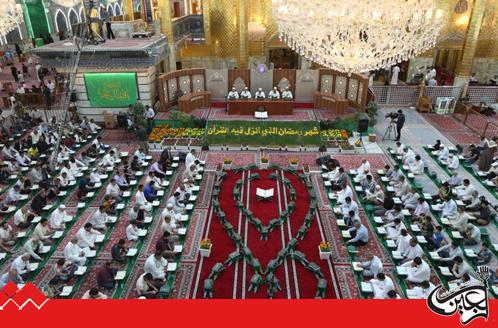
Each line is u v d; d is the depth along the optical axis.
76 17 30.81
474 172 13.34
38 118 17.17
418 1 7.59
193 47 23.38
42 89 18.88
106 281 8.30
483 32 21.91
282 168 13.68
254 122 16.09
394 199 11.26
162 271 8.50
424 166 13.74
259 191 11.85
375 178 13.04
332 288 8.48
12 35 26.52
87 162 13.89
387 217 10.53
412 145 15.71
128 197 11.76
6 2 14.25
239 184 12.41
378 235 10.09
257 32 22.64
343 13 7.50
